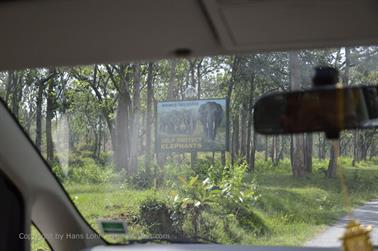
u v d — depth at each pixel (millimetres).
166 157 5973
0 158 3584
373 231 3729
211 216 4848
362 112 2564
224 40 2945
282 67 4516
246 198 5066
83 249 4047
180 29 2814
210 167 5789
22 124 3893
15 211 3646
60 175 4602
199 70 5898
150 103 6281
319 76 2574
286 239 4453
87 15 2670
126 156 6035
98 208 4594
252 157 5762
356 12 2576
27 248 3680
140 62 3406
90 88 6176
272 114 2602
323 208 4613
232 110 5859
